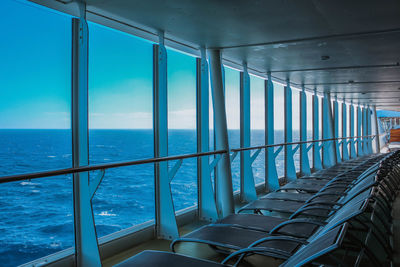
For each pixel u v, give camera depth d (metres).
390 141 18.72
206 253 3.29
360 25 3.40
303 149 8.59
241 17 3.18
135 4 2.84
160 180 3.77
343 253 1.84
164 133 3.79
